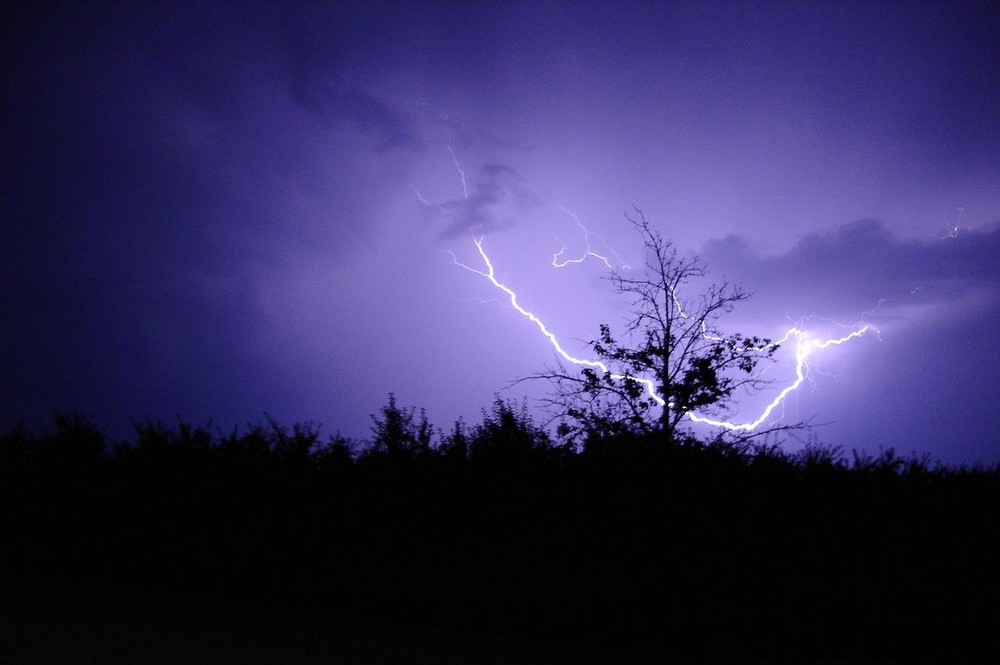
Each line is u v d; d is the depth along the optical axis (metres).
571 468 7.30
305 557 6.60
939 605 5.55
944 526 6.79
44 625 4.75
